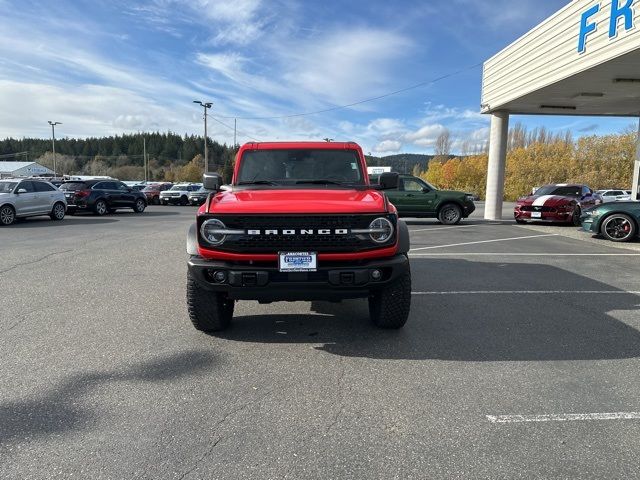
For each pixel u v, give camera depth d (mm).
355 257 3881
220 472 2365
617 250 9961
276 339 4359
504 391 3283
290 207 3922
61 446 2582
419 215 16391
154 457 2488
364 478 2320
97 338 4363
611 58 9789
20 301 5668
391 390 3303
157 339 4344
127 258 8781
